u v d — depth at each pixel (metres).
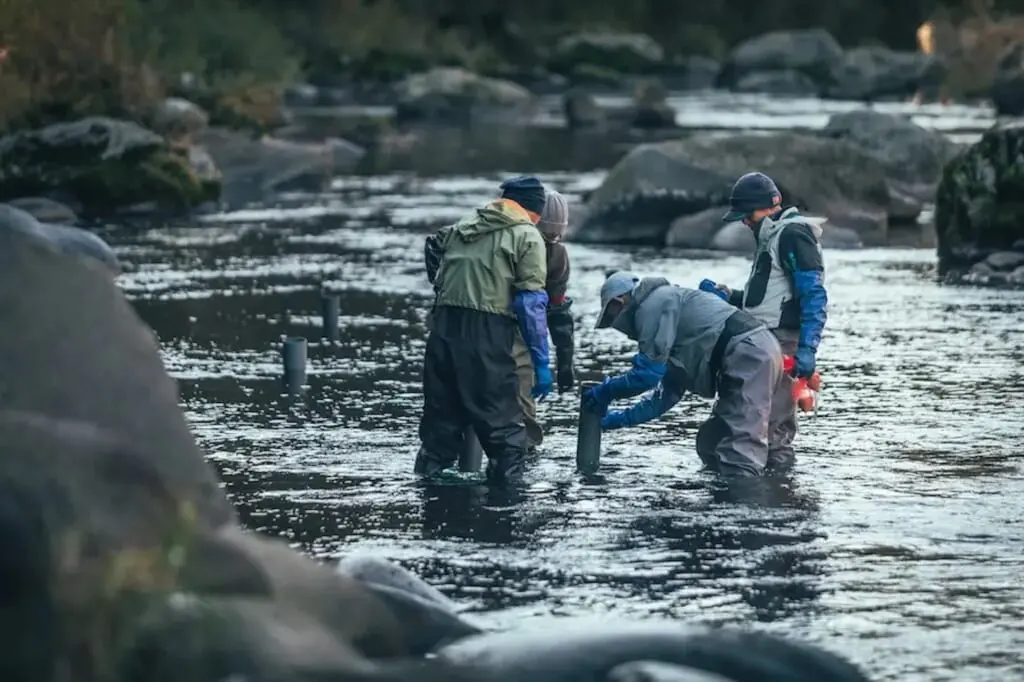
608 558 19.70
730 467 24.02
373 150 89.94
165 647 12.88
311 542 20.47
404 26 156.12
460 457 24.39
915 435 26.50
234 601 13.57
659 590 18.38
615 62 161.75
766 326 24.47
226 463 24.78
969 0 145.00
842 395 29.66
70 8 65.19
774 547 20.12
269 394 29.95
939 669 15.70
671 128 103.12
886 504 22.22
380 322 37.97
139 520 13.55
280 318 38.34
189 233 55.28
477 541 20.52
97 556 13.07
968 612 17.52
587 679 13.74
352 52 144.38
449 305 23.97
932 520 21.34
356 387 30.67
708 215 52.81
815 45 152.75
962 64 131.00
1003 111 102.44
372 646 15.09
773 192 25.20
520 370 25.25
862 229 53.22
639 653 13.96
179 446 16.08
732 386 24.12
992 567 19.23
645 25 190.75
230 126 85.56
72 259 16.75
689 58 170.12
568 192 65.44
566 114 109.56
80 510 13.18
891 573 19.00
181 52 97.00
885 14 192.38
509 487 23.44
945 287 42.69
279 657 13.14
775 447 24.92
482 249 23.86
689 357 24.39
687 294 24.58
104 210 60.03
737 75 153.38
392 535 20.83
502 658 13.97
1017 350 33.91
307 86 135.12
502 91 121.44
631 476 24.12
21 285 16.25
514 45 167.88
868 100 130.88
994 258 45.66
